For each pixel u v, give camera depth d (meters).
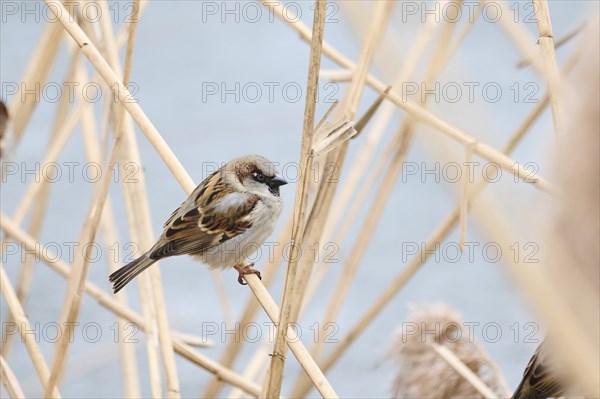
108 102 9.75
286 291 6.75
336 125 6.94
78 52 11.28
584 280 2.95
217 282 11.91
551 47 7.40
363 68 8.52
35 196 11.88
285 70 22.41
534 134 16.84
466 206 7.41
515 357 14.16
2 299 14.43
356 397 13.62
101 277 15.91
